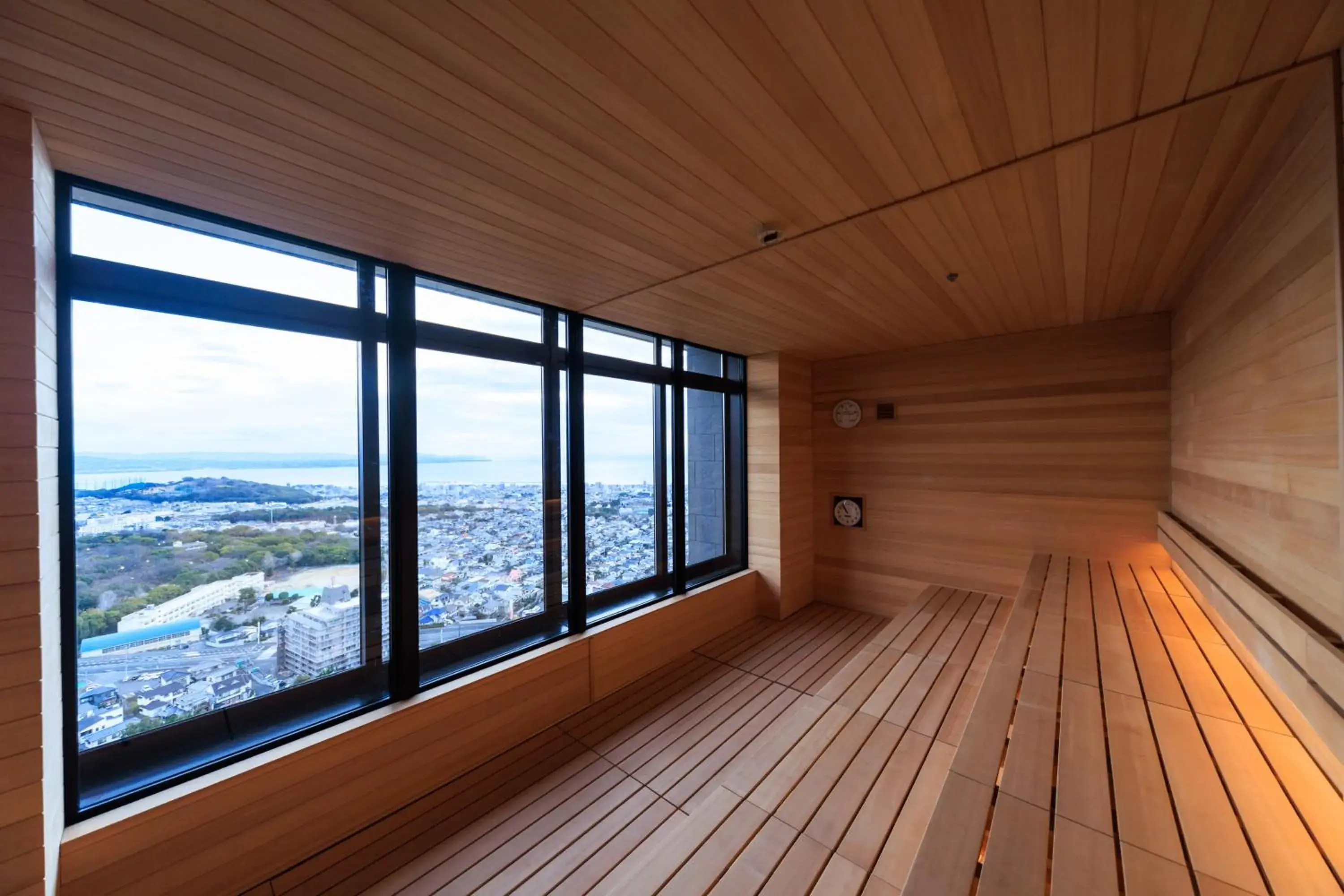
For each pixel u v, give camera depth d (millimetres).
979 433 3998
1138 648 2148
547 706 2779
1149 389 3330
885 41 1074
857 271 2455
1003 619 3414
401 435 2338
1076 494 3609
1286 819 1182
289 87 1179
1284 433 1411
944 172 1587
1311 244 1234
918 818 1516
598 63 1124
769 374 4500
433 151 1445
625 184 1637
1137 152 1482
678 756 2500
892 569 4441
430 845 1952
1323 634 1138
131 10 951
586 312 3178
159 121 1295
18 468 1248
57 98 1199
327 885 1776
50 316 1446
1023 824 1183
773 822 1507
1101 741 1503
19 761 1243
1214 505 2189
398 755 2166
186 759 1797
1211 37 1056
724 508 4578
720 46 1078
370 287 2287
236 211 1786
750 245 2127
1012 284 2693
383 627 2309
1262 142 1428
